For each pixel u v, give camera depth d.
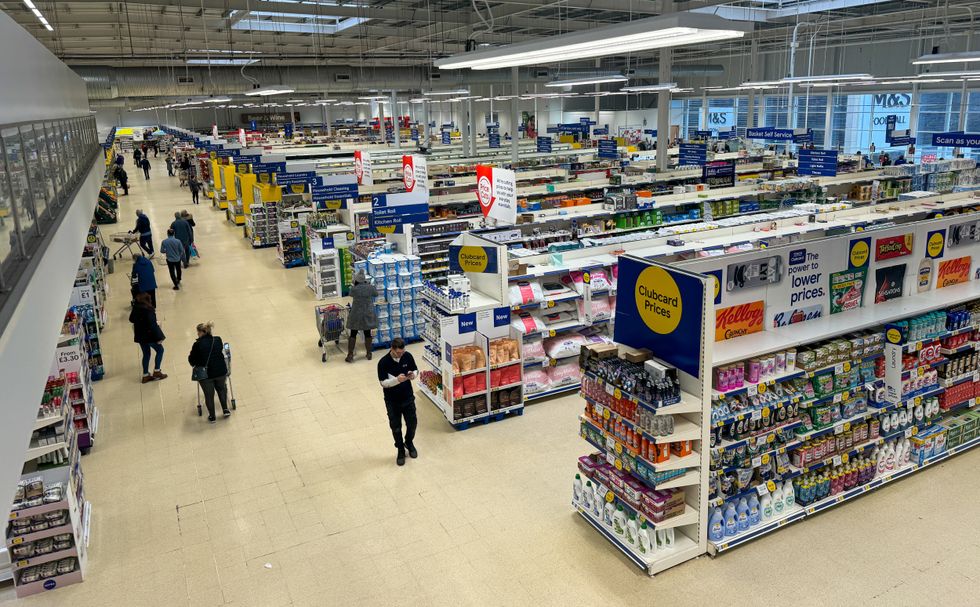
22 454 2.69
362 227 13.56
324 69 31.14
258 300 13.23
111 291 14.07
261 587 5.13
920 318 5.98
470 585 5.07
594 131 33.50
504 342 7.74
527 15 21.47
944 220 6.55
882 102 29.16
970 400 6.74
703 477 5.09
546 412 8.01
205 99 19.72
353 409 8.30
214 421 8.04
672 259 8.87
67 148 7.05
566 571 5.18
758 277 5.46
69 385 7.14
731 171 15.72
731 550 5.33
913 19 19.91
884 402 5.97
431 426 7.74
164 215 23.39
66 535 5.20
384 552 5.50
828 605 4.70
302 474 6.78
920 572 5.00
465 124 30.44
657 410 4.73
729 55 30.98
